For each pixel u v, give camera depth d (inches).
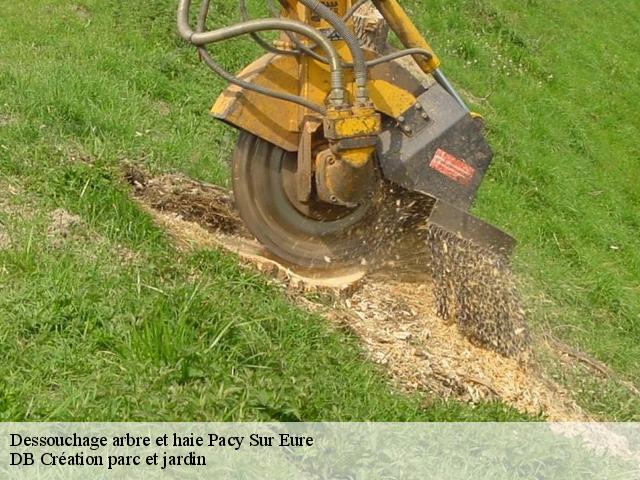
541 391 381.4
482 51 848.3
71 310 296.8
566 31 1031.0
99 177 381.1
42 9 616.7
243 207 366.6
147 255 343.6
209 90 573.3
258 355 301.0
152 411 263.7
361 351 340.8
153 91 547.2
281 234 371.9
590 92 920.9
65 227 348.2
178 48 615.8
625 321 536.1
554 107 829.8
